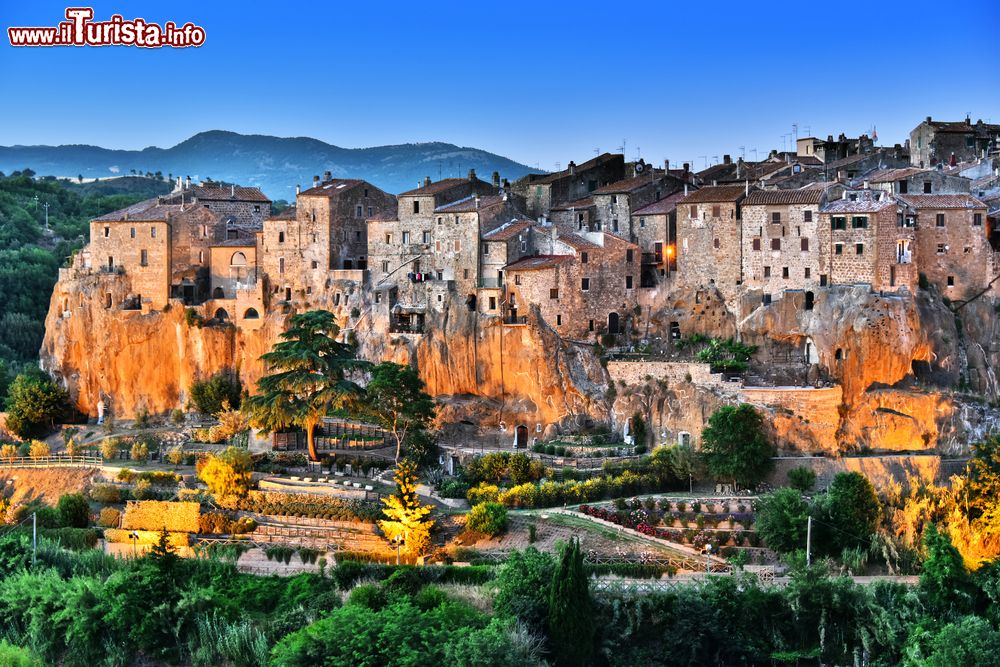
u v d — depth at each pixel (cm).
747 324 16462
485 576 12244
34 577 12488
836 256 16088
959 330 16312
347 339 17738
